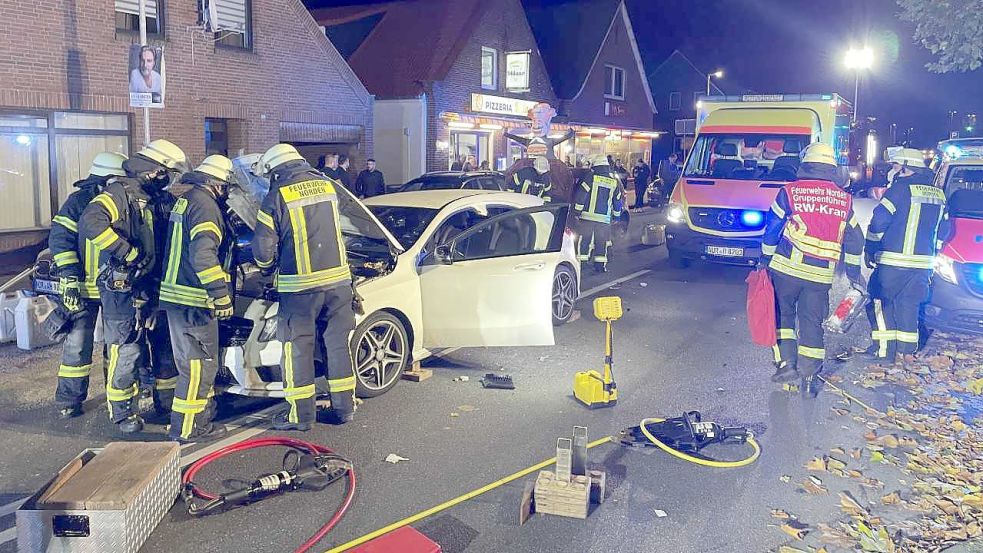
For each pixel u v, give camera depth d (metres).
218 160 5.30
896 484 4.91
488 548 4.04
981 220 7.93
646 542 4.13
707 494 4.70
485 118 24.25
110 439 5.48
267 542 4.07
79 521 3.72
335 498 4.57
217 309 5.14
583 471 4.51
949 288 7.70
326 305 5.52
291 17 17.23
